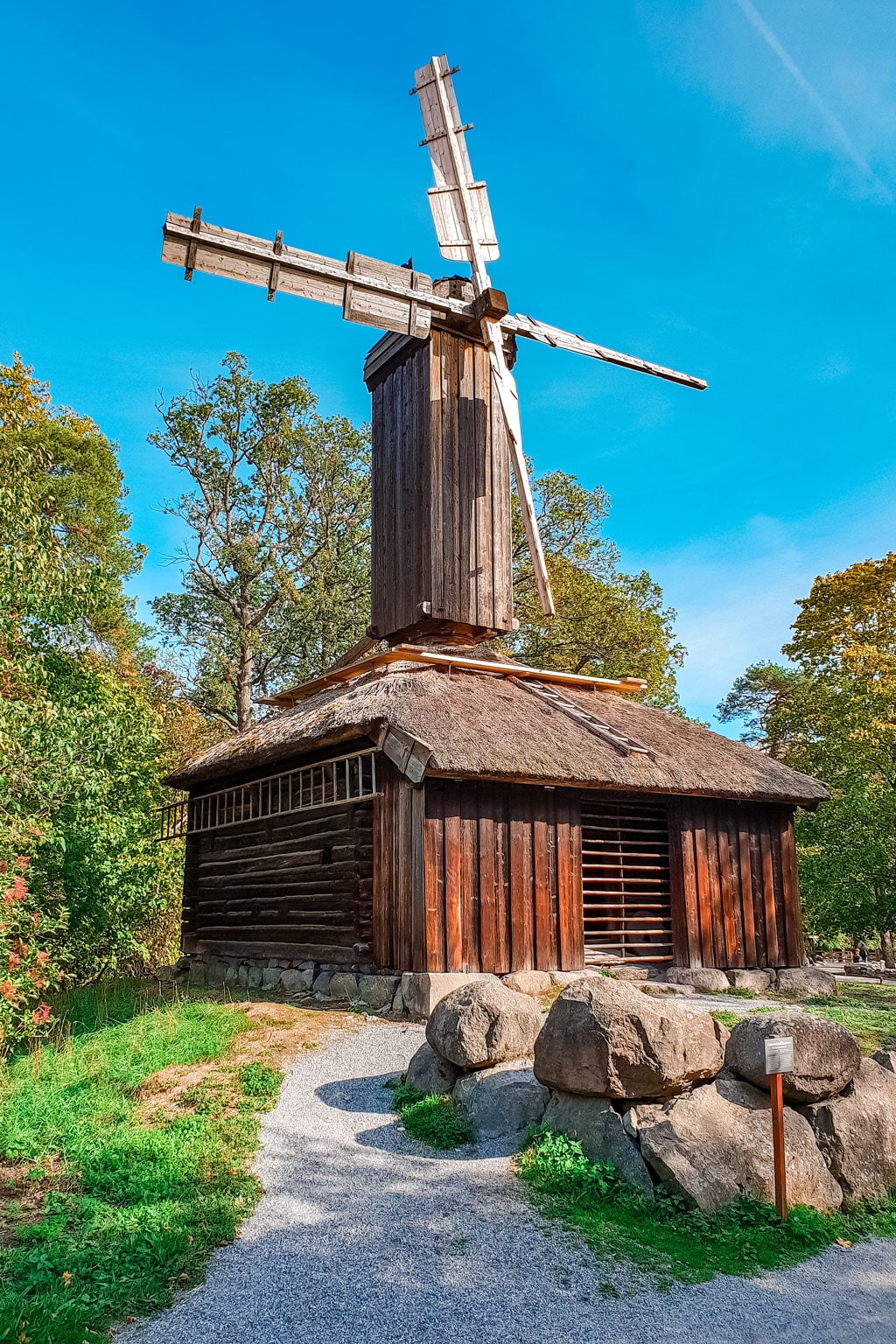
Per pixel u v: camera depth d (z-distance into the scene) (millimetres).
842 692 18391
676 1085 6004
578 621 26875
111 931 14453
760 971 13172
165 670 29594
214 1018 9750
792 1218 5465
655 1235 5172
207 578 27797
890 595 26016
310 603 27062
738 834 13672
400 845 10859
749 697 44219
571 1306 4430
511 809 11336
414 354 14477
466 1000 7172
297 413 28250
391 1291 4508
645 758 12523
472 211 16359
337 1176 5836
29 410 26734
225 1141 6316
